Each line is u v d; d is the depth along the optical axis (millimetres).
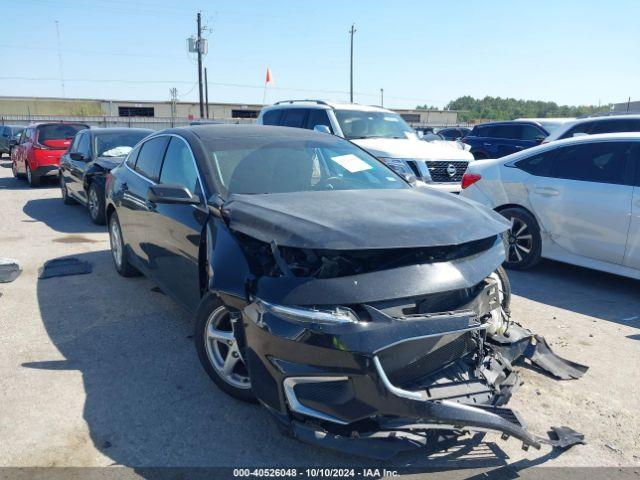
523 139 16047
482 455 3086
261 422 3367
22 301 5453
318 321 2766
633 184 5672
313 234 2992
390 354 2807
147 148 5562
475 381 3076
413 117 63156
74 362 4129
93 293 5695
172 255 4387
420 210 3543
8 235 8539
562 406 3580
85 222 9680
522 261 6699
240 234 3451
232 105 60750
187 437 3207
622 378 3965
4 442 3131
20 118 49938
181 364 4102
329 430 2857
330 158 4637
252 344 3021
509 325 4105
